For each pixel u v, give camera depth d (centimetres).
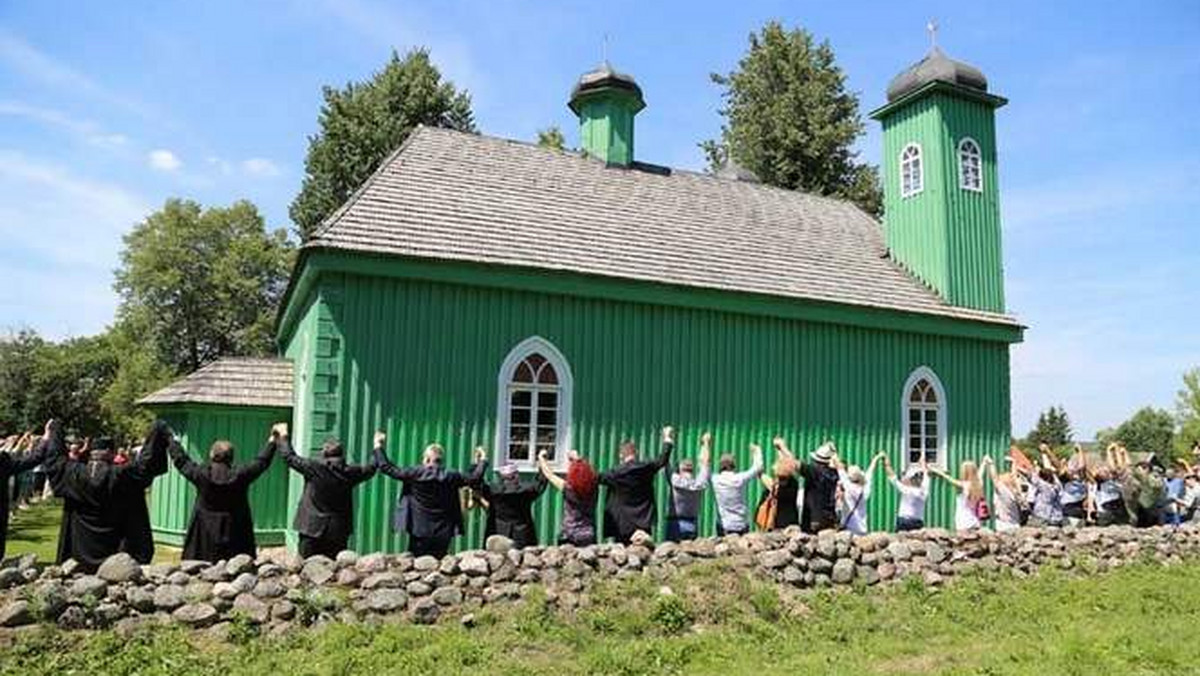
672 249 1841
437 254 1473
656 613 1009
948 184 2238
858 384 1942
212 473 953
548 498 1543
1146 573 1475
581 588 1027
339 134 4178
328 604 909
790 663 913
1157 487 1764
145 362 5128
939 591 1247
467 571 992
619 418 1633
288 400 1923
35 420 4688
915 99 2317
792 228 2230
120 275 5769
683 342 1728
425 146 1841
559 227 1741
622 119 2173
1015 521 1606
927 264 2231
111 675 770
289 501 1748
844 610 1130
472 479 1111
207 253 5856
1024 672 884
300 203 4244
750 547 1181
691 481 1280
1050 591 1309
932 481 2009
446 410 1473
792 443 1825
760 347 1822
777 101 4300
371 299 1441
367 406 1411
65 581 859
